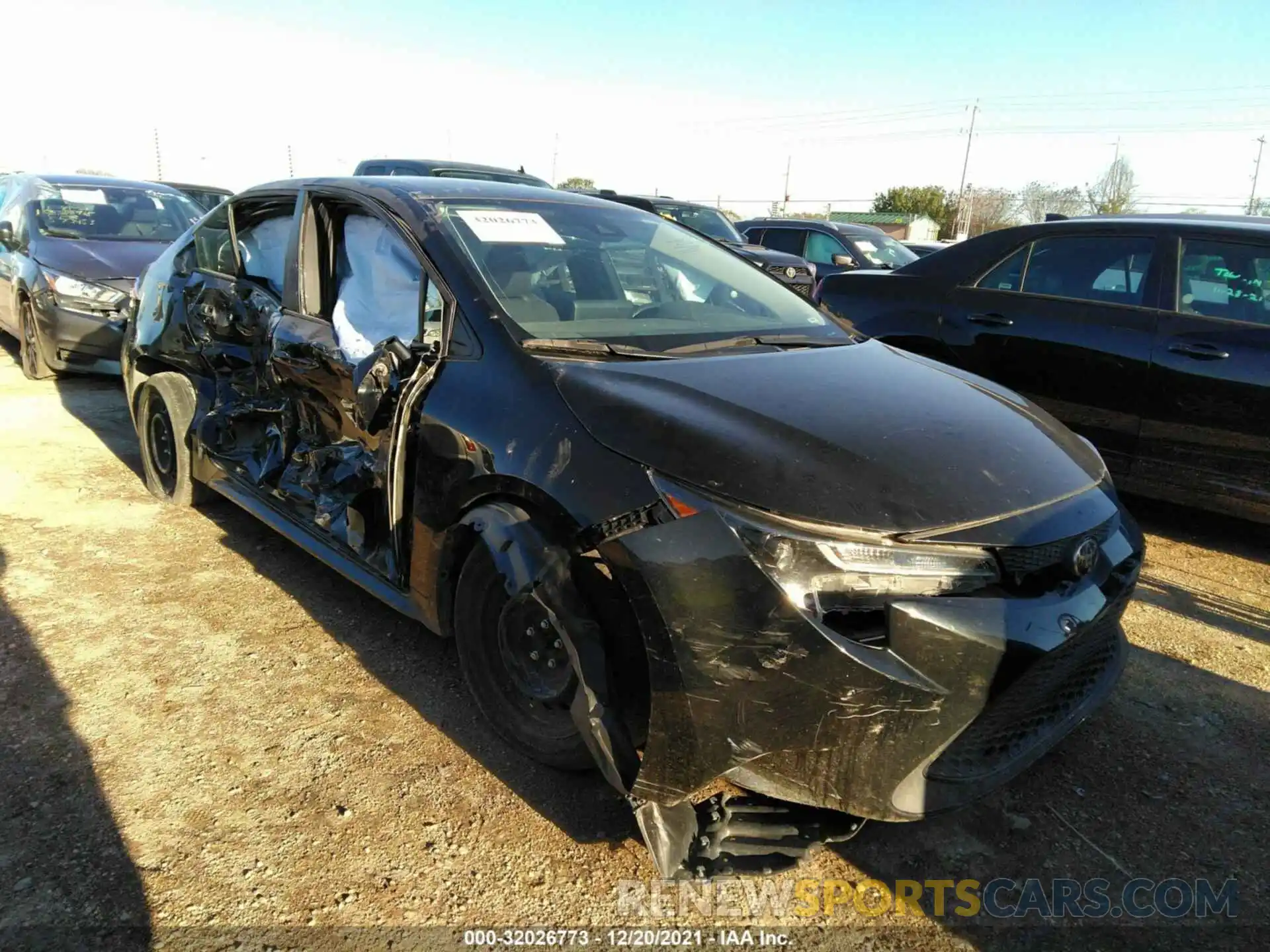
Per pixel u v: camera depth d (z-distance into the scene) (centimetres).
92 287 703
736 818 215
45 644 319
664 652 198
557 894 216
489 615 261
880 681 193
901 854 235
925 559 201
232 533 429
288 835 231
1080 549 223
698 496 204
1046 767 272
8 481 491
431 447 265
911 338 531
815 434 223
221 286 407
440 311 291
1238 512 423
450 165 1125
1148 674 328
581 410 233
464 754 265
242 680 301
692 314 324
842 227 1230
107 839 226
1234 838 244
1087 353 461
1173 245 447
